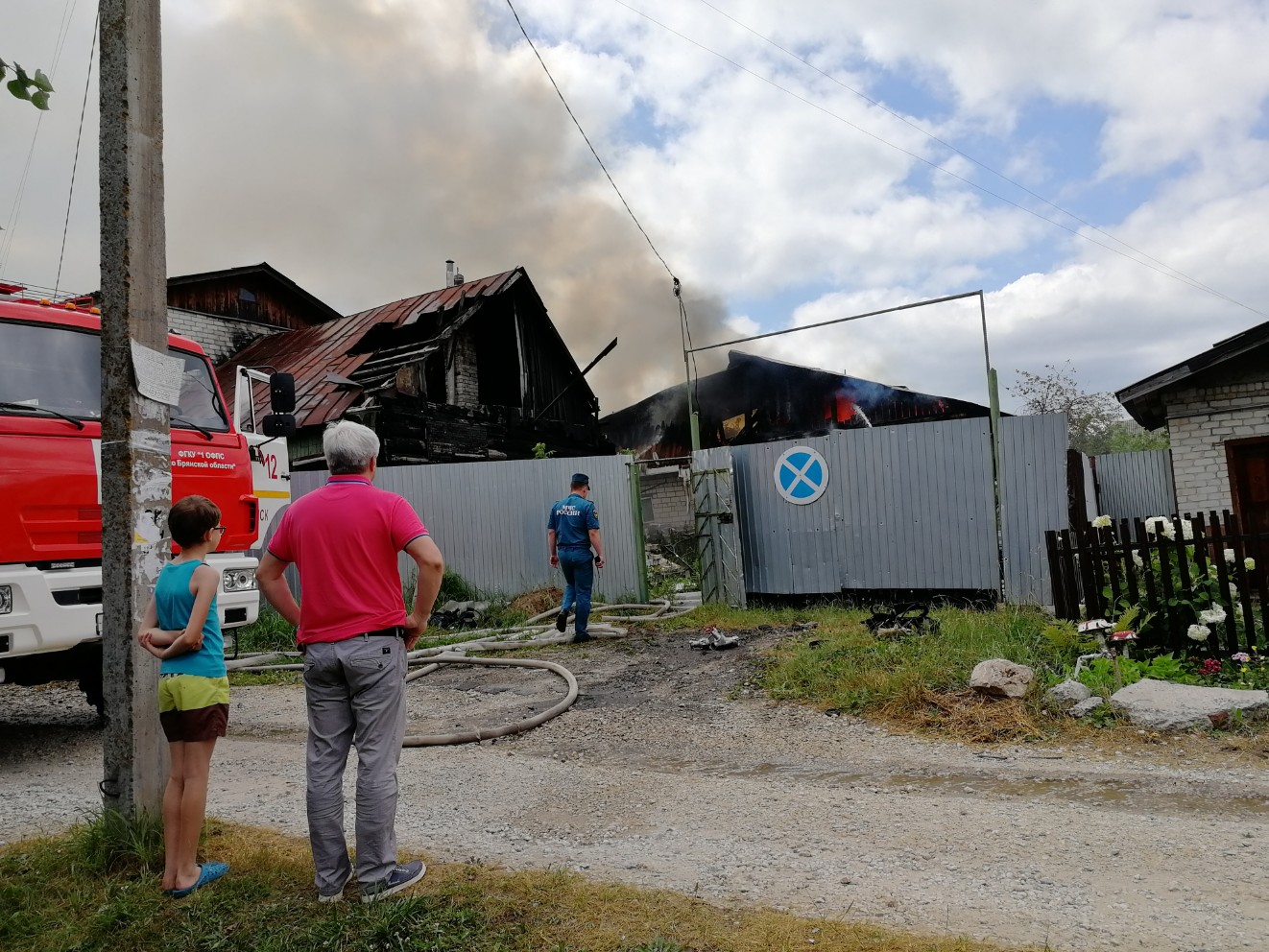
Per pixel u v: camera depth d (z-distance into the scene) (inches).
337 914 115.3
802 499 440.1
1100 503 517.0
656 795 178.4
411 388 642.2
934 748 205.0
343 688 125.6
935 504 410.0
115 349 139.2
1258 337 424.2
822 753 206.7
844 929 108.6
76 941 112.7
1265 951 101.8
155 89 146.1
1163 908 115.0
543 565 504.1
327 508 126.2
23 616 202.2
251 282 887.7
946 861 134.7
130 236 140.4
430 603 126.7
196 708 127.0
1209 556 287.6
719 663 316.5
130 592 137.9
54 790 191.9
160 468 143.6
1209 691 212.2
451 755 214.5
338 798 123.6
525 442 786.8
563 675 304.5
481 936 108.7
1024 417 389.1
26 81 149.1
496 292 729.6
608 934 108.3
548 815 167.6
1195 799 160.6
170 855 125.1
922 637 292.5
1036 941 105.5
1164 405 460.8
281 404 278.7
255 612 263.0
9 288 241.6
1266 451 437.1
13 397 211.9
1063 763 187.3
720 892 124.3
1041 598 382.6
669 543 784.9
